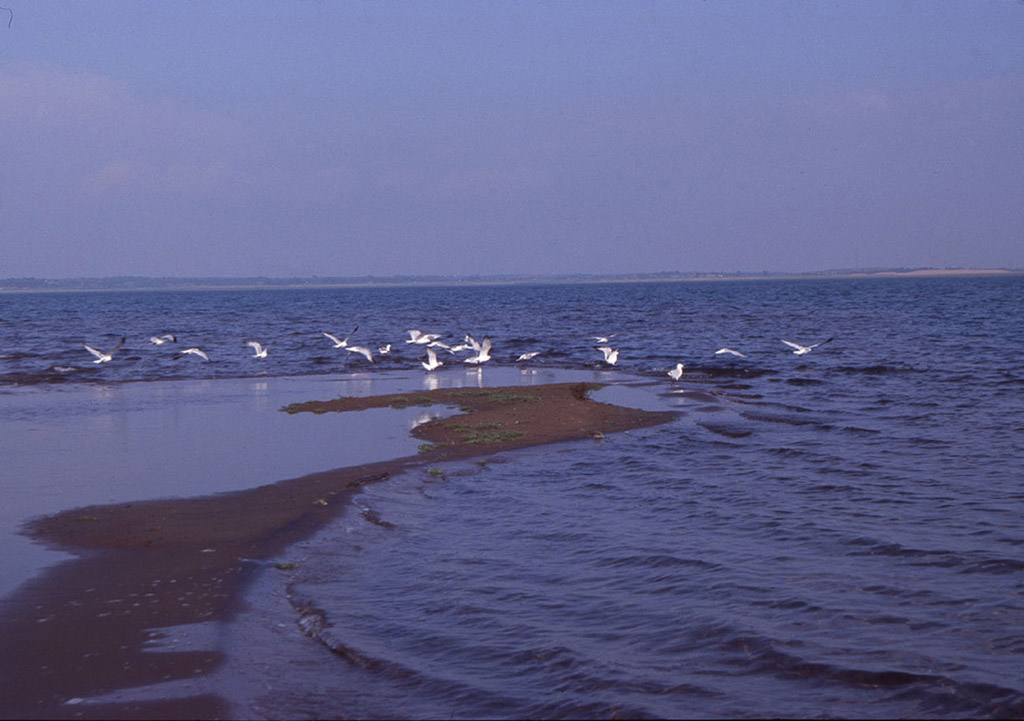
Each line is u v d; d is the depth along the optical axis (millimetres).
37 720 8352
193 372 42250
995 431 23938
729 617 10797
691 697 8875
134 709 8562
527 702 8820
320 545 13914
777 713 8547
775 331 66375
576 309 111062
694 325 75062
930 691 8906
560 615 11016
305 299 190625
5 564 12805
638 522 15234
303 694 8992
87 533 14352
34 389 36062
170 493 17141
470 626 10703
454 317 94000
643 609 11156
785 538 14117
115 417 27844
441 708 8742
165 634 10312
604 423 25906
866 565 12742
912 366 40625
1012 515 15312
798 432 24281
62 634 10297
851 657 9680
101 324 84812
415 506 16547
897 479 18297
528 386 33312
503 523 15273
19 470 19516
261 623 10805
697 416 27391
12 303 177500
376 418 27234
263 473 19031
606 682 9188
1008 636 10164
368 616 11023
